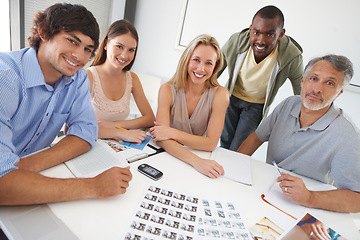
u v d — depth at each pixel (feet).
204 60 3.76
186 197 2.46
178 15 8.36
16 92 2.27
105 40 4.47
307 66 3.66
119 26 4.22
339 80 3.29
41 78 2.53
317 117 3.60
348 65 3.27
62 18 2.29
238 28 7.57
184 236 1.96
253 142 4.61
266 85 6.91
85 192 2.11
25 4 6.51
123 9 9.46
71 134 2.91
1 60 2.24
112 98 4.73
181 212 2.23
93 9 8.37
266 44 6.66
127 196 2.30
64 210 1.98
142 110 4.95
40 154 2.49
